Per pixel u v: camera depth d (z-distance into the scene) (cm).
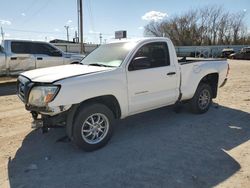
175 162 412
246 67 2148
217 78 691
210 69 657
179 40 7650
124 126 579
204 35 7588
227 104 771
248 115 659
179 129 558
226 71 711
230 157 428
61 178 371
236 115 659
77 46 3638
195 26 7544
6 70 1174
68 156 438
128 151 453
